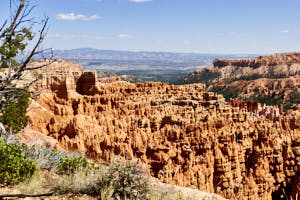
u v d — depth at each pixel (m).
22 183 9.02
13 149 9.94
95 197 8.95
